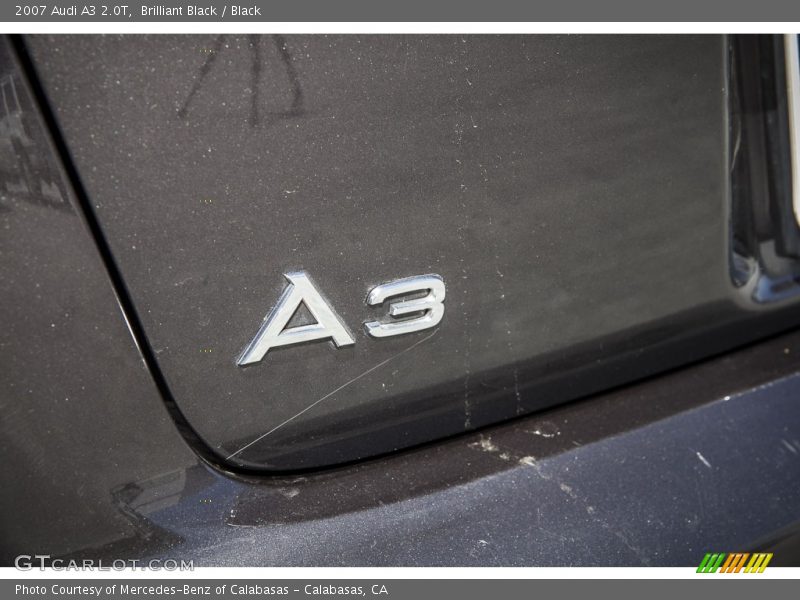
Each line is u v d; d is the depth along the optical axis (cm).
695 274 79
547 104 67
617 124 70
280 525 65
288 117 58
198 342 60
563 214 70
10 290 54
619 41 69
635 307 77
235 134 57
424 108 62
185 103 55
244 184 58
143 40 54
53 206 54
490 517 70
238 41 56
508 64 64
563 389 77
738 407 82
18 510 58
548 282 71
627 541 73
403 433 71
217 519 64
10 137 52
